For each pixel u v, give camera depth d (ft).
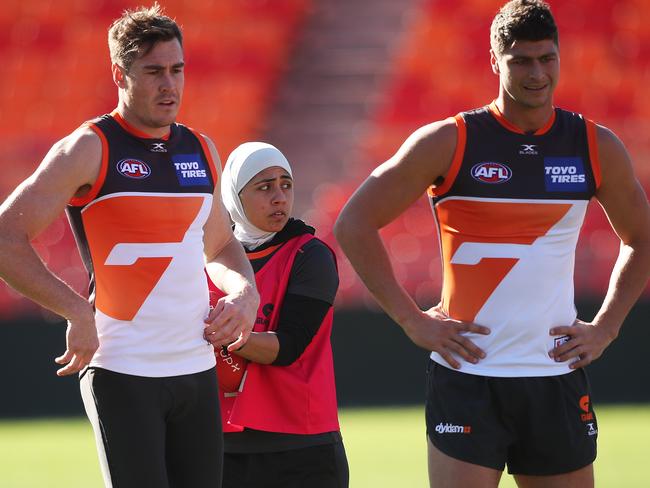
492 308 44.86
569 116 45.96
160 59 39.73
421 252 140.77
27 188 38.24
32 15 178.91
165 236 40.37
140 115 40.32
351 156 158.61
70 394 129.90
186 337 40.83
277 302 46.73
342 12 181.98
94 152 39.29
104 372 39.81
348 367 130.93
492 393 44.70
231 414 45.52
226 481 46.11
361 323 131.03
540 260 44.70
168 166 40.93
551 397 44.93
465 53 169.58
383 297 46.09
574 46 164.86
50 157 38.96
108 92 170.19
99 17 178.91
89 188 39.73
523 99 44.04
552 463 45.24
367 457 97.55
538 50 43.42
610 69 162.50
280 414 45.62
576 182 45.06
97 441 40.34
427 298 136.26
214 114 168.14
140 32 39.65
